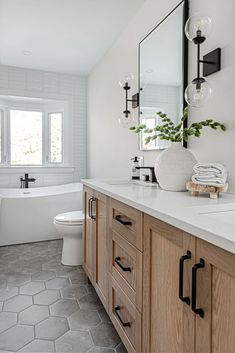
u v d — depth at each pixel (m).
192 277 0.77
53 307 1.84
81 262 2.57
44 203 3.30
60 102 4.25
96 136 3.74
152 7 2.11
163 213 0.95
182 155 1.53
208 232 0.71
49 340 1.50
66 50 3.20
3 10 2.32
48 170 4.18
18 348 1.43
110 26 2.62
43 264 2.58
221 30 1.39
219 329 0.70
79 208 3.48
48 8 2.29
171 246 0.92
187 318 0.83
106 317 1.73
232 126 1.34
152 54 2.11
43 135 4.40
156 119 2.07
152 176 1.99
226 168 1.38
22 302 1.89
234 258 0.64
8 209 3.12
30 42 2.97
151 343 1.07
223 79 1.38
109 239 1.57
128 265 1.29
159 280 1.00
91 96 3.99
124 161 2.74
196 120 1.61
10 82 3.80
